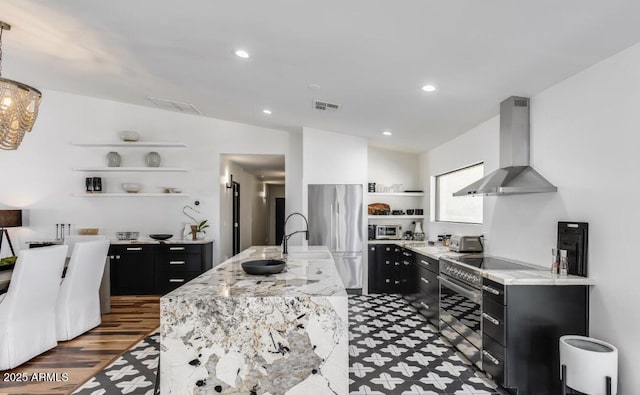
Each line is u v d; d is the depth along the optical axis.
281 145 6.20
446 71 2.62
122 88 4.78
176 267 5.43
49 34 3.14
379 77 2.91
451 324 3.44
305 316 1.71
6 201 5.80
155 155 5.91
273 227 12.61
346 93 3.46
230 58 2.96
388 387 2.62
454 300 3.37
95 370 2.88
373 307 4.76
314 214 5.46
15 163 5.83
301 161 6.19
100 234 5.93
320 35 2.30
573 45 2.08
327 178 5.55
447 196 5.39
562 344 2.21
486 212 3.87
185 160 6.07
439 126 4.23
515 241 3.30
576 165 2.52
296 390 1.70
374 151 6.25
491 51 2.22
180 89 4.30
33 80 5.02
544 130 2.87
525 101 3.06
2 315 2.88
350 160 5.57
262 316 1.70
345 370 1.72
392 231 5.94
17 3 2.66
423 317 4.32
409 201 6.23
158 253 5.43
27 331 3.02
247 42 2.59
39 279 3.07
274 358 1.70
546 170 2.84
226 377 1.69
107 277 4.49
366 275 5.56
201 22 2.38
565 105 2.63
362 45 2.37
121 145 5.80
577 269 2.48
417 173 6.30
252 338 1.70
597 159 2.33
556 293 2.44
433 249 4.45
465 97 3.14
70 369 2.90
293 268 2.58
